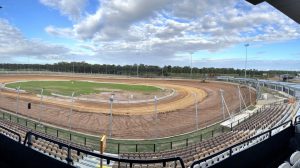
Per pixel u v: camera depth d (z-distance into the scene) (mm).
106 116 35344
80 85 74062
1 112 34969
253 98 46188
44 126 28359
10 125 24531
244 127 24203
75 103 44031
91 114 36312
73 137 24922
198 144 20766
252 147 7246
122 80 93688
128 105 43469
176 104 45000
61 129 27906
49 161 5891
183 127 30000
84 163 15594
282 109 28656
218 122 31516
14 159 6953
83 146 19812
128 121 32812
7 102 43562
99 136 25828
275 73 111188
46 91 57688
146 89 65750
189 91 60406
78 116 35000
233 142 18656
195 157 15852
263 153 7801
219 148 17531
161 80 90062
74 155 16516
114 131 28125
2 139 7426
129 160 5207
